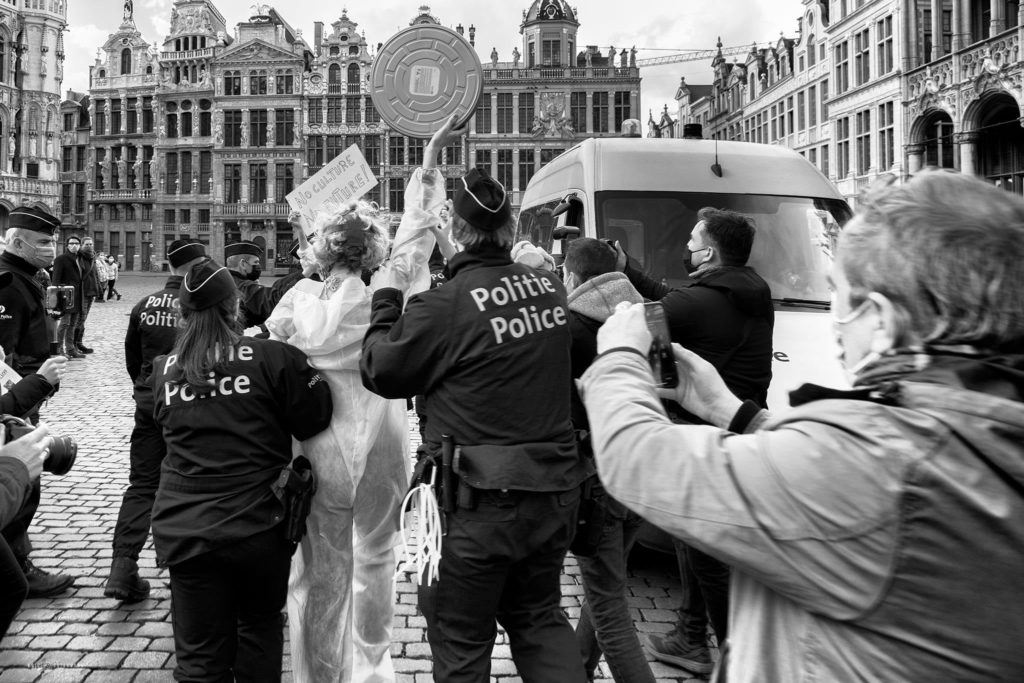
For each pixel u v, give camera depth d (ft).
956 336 3.48
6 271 15.11
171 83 205.05
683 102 213.66
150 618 13.78
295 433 9.53
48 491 21.26
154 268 207.10
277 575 9.05
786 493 3.45
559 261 21.18
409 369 8.25
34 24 179.63
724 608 10.52
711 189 19.51
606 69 184.24
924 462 3.19
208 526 8.48
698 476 3.74
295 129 193.67
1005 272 3.39
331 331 9.93
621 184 19.43
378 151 191.21
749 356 10.66
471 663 8.02
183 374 8.86
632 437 4.04
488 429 8.09
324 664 10.12
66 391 37.60
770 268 18.49
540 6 185.88
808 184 20.11
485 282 8.48
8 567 7.29
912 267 3.57
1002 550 3.08
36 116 180.55
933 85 87.40
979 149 83.30
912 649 3.22
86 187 220.64
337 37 192.44
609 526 10.14
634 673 9.83
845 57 116.88
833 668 3.47
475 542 7.90
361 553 11.00
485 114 186.91
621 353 4.50
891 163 102.89
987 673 3.11
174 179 206.39
